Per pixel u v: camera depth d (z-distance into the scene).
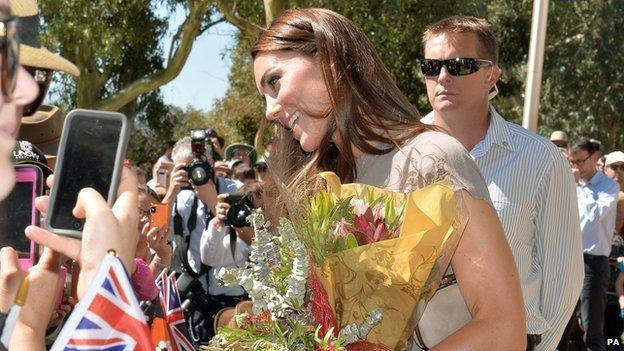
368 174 2.42
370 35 16.25
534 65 8.99
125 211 1.37
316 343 2.24
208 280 5.44
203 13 17.41
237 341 2.30
